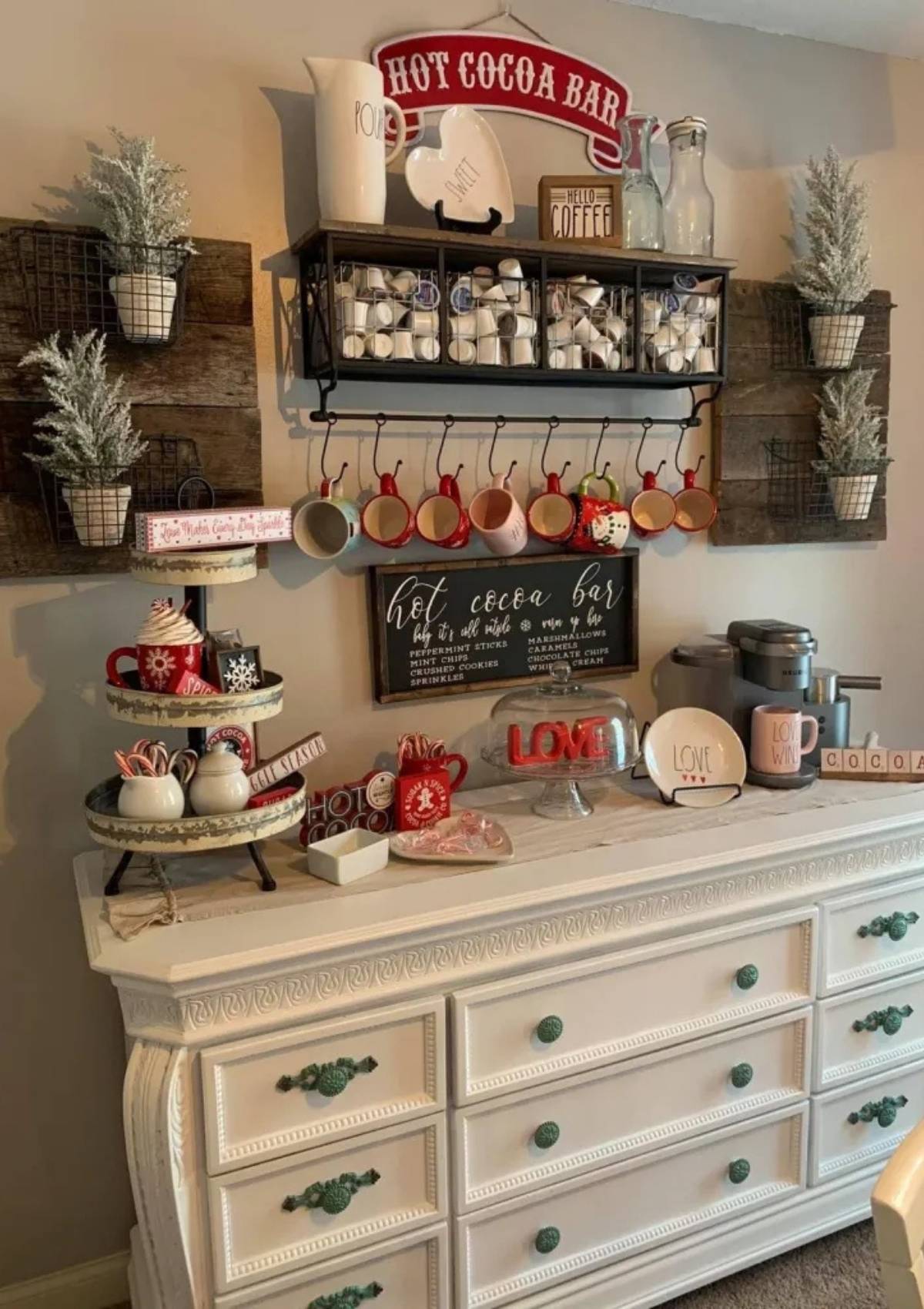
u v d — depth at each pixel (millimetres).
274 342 1665
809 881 1653
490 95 1771
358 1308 1399
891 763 1896
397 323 1571
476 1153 1448
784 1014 1669
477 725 1912
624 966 1515
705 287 1958
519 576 1883
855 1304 1711
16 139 1482
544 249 1604
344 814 1580
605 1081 1532
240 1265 1309
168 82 1562
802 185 2066
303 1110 1322
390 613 1782
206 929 1302
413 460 1796
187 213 1558
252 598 1702
